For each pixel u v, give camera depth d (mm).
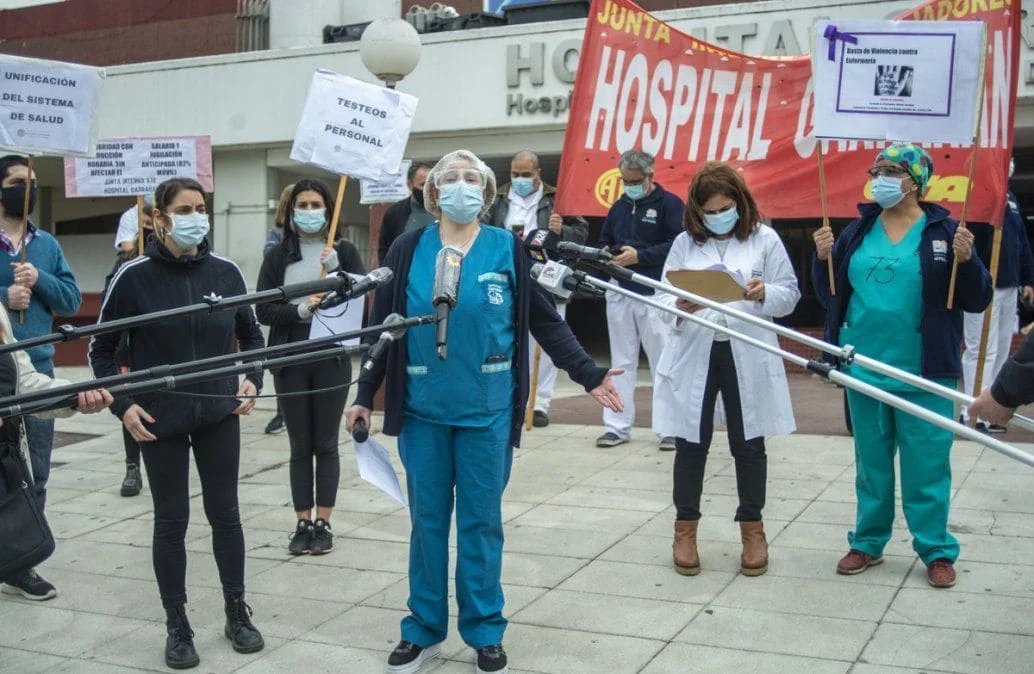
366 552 5707
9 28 19625
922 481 4887
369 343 4238
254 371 3561
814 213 7289
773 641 4316
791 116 7293
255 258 15844
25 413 3547
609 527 5949
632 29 7477
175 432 4258
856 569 5055
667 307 4035
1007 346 8219
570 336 4289
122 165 7207
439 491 4168
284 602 4984
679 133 7484
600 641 4383
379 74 9570
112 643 4582
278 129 15266
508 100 13523
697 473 5129
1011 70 5551
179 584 4355
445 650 4383
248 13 17234
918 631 4363
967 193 4742
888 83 4812
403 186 9398
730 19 12273
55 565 5664
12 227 5262
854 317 5023
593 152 7566
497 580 4145
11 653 4484
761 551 5105
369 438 4246
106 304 4316
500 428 4125
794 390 11000
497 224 8195
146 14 18391
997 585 4844
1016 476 6648
